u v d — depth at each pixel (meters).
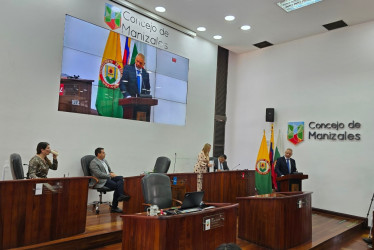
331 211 6.57
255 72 8.41
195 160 7.59
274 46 8.06
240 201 4.62
